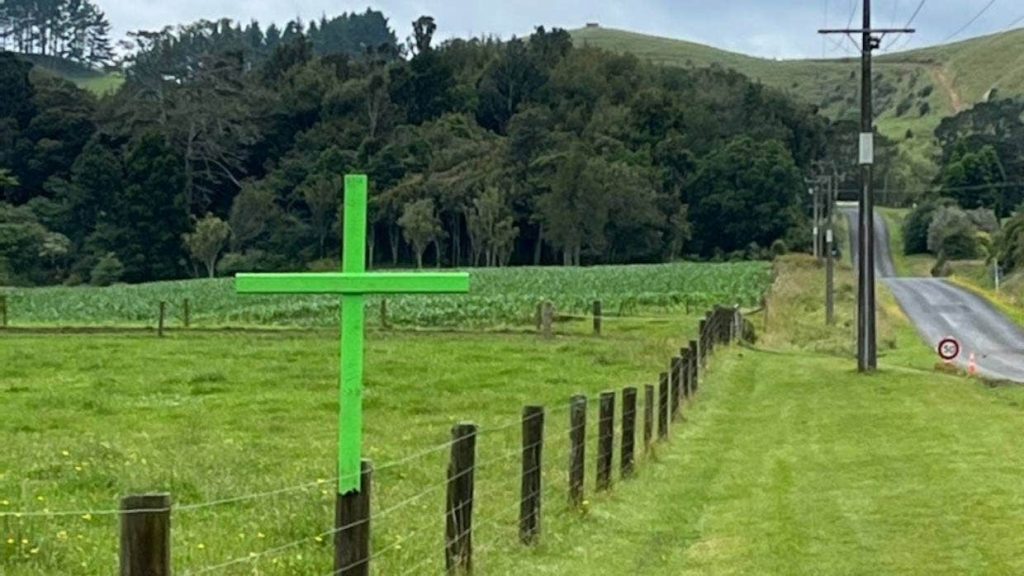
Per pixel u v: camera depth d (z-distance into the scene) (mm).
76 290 71812
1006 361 42281
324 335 37750
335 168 103688
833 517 13125
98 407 21344
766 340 42625
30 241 92562
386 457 15852
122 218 94688
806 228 112500
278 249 100188
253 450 16344
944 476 15648
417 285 7113
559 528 11898
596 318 39719
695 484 15344
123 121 108250
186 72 112688
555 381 26281
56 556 9414
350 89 115688
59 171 105500
